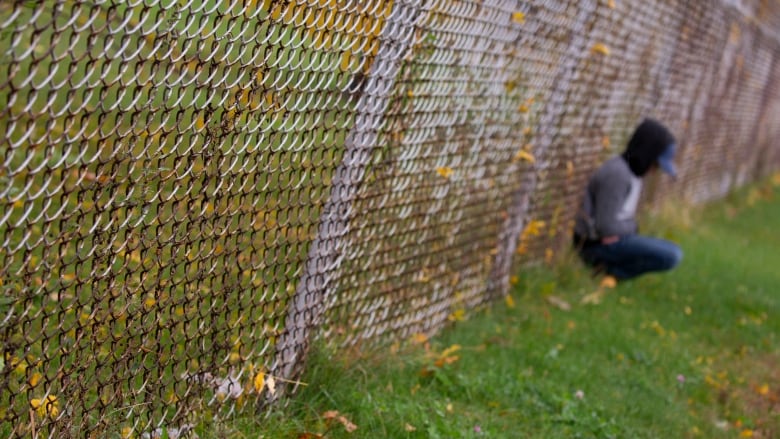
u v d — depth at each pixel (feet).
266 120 9.64
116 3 7.37
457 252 15.76
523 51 15.80
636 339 18.28
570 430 13.58
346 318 12.85
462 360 14.90
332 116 10.91
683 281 23.30
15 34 6.72
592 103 20.24
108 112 7.68
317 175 11.02
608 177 21.39
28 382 8.06
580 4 17.60
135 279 9.79
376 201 12.55
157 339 9.19
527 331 17.26
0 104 9.50
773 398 16.93
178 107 8.60
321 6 9.89
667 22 24.00
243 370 10.67
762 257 29.43
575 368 15.83
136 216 8.43
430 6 12.26
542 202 19.22
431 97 13.15
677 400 15.98
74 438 8.57
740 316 21.66
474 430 12.45
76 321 8.16
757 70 38.86
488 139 15.56
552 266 20.89
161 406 9.81
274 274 10.73
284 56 9.61
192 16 8.19
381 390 12.79
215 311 9.87
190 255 9.48
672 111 27.35
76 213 7.79
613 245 21.67
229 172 9.29
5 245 7.30
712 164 35.55
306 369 12.10
